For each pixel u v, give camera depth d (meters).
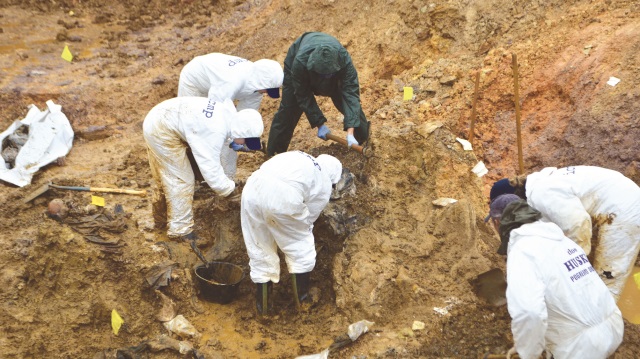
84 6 12.64
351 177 6.33
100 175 7.65
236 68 6.44
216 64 6.48
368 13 9.66
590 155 6.79
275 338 5.27
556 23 8.11
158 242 5.97
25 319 5.21
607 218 4.84
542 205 4.78
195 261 5.90
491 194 5.18
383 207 6.19
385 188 6.36
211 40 10.95
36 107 8.98
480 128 7.60
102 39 11.44
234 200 6.27
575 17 8.02
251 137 5.63
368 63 9.20
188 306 5.50
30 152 7.77
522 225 4.23
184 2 12.40
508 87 7.69
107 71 10.28
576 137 6.98
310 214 5.27
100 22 12.12
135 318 5.29
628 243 4.87
